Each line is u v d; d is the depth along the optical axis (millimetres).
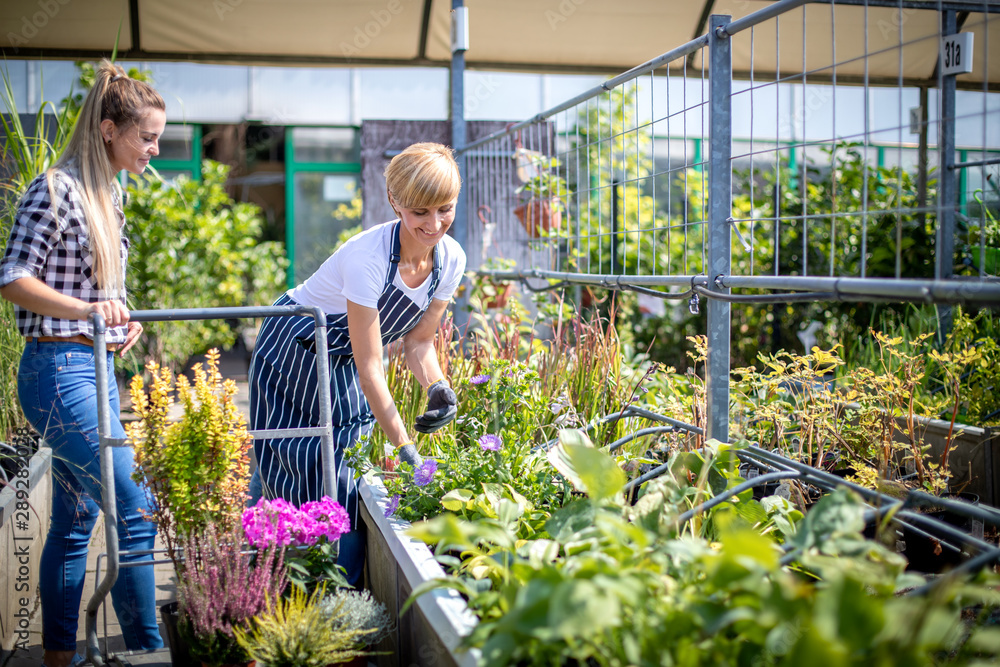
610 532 1344
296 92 8312
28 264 1982
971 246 3275
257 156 8445
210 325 6820
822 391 2629
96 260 2107
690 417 2709
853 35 5414
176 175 8234
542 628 1157
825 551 1312
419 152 2041
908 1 2281
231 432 1803
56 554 2168
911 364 2566
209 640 1646
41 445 2977
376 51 5570
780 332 5355
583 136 6566
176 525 1793
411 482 2125
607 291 5109
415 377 2633
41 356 2084
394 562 1992
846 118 7473
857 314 4598
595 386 2924
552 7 5141
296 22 5191
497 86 7996
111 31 5098
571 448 1457
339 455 2387
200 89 8164
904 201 4688
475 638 1314
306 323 2355
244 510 1822
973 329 2996
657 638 1170
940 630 1004
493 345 3391
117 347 2256
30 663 2264
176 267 6172
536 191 4867
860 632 1000
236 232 7289
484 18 5238
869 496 1709
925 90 5746
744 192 6223
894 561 1288
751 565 1126
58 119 3697
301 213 8547
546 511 2043
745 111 7316
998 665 1071
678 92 6742
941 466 2631
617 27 5375
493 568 1711
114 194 2285
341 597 1799
